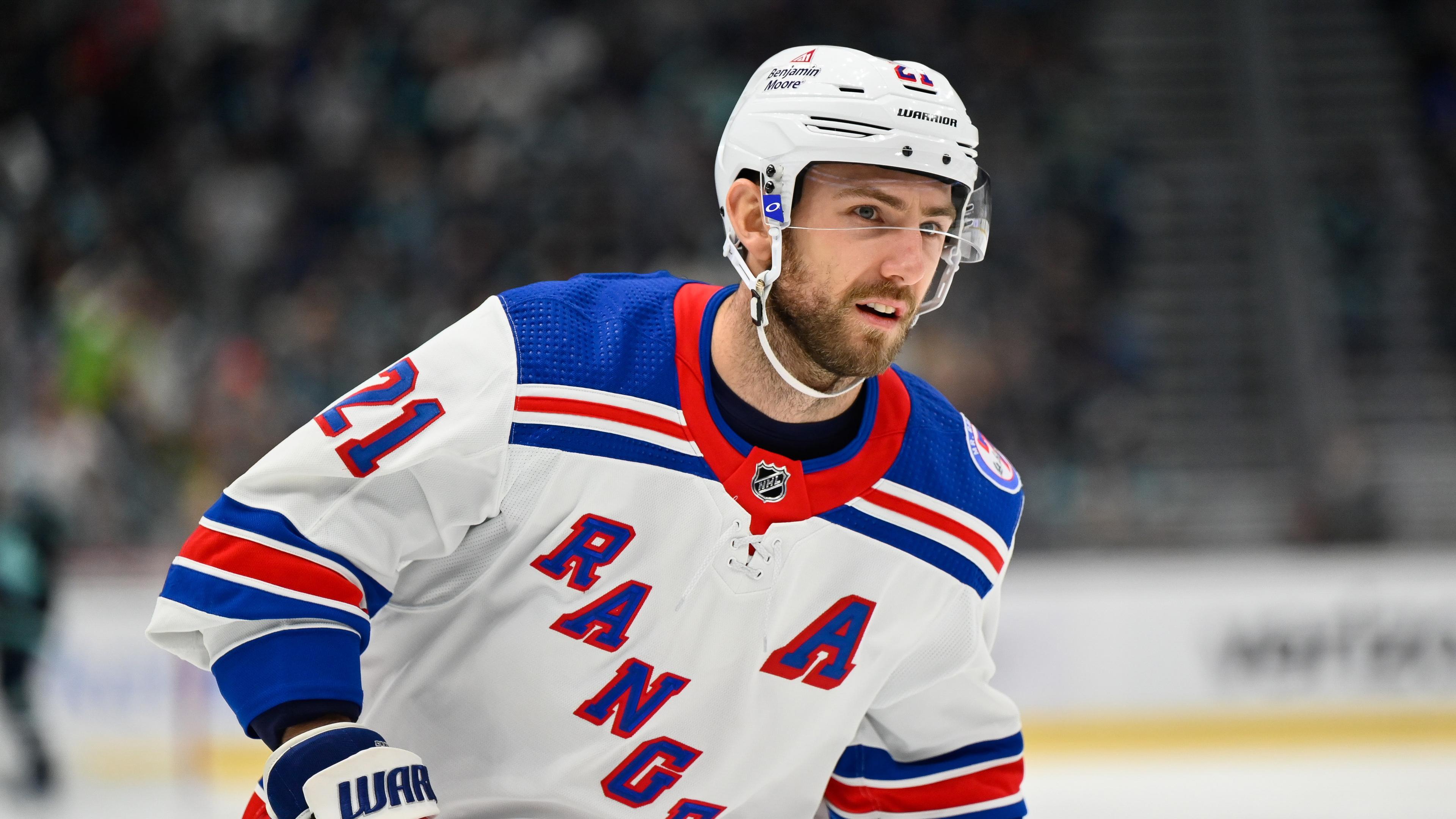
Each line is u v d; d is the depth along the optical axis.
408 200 20.73
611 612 3.11
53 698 12.25
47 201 20.58
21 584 11.80
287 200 20.70
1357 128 23.08
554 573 3.07
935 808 3.74
